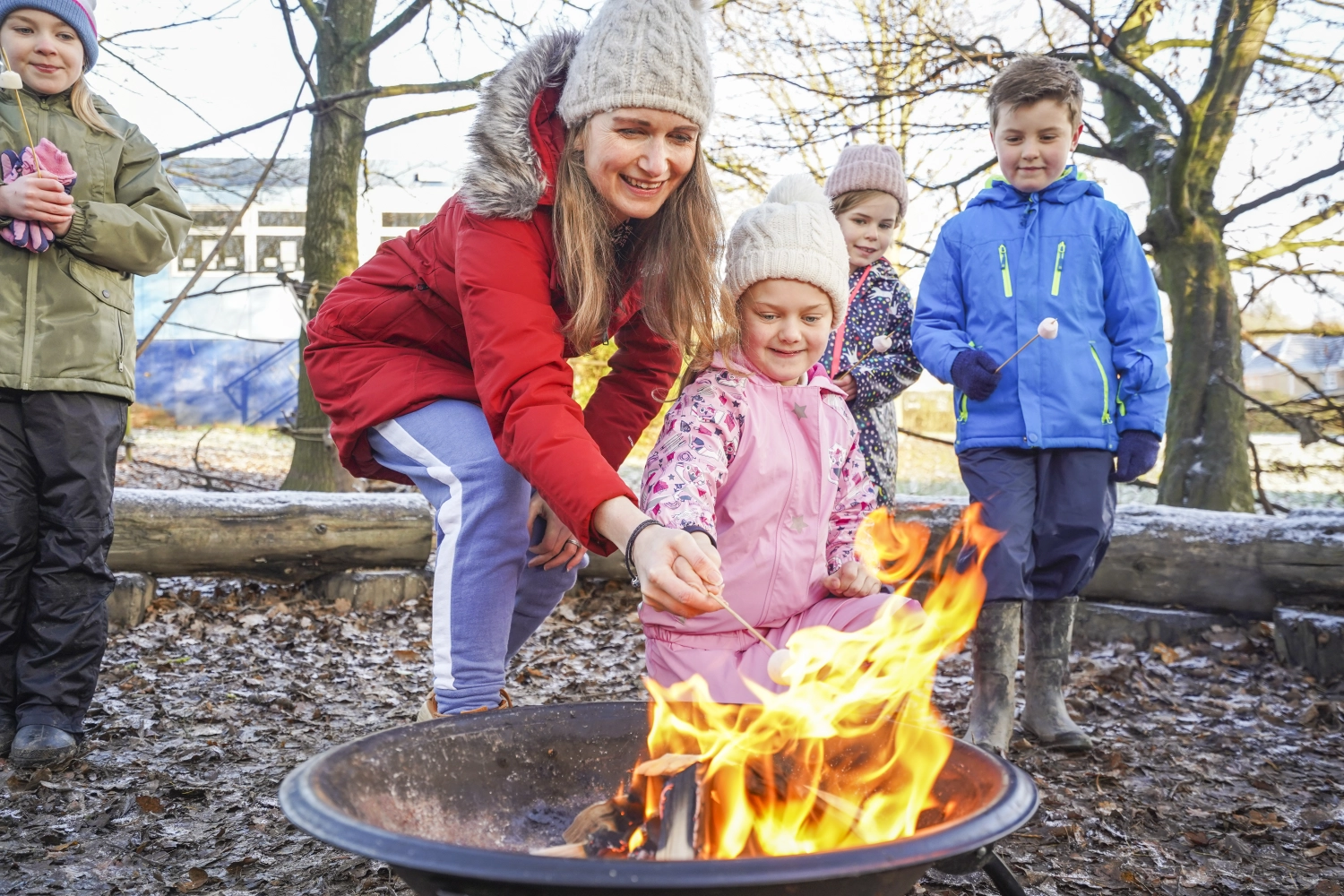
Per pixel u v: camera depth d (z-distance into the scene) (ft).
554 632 15.62
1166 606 14.52
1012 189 10.48
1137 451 9.70
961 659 14.21
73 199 8.75
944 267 10.52
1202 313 22.24
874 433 10.40
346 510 16.33
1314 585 13.44
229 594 16.65
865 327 10.57
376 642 14.60
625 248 6.69
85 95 9.22
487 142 5.99
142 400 61.52
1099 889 6.88
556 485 5.14
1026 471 9.88
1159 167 23.17
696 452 6.34
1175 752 9.99
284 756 9.52
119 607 14.79
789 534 6.59
